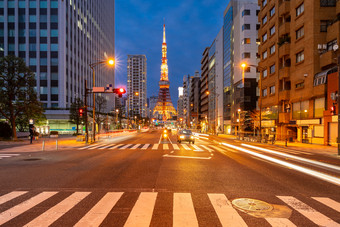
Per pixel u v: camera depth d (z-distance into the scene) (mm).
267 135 28141
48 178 8148
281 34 33031
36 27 55406
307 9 27094
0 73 27734
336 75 22250
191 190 6641
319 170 10117
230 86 62281
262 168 10414
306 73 27328
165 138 34156
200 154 15320
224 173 9141
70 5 59781
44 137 37938
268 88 38000
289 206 5391
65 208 5152
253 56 53125
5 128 30328
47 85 55031
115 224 4309
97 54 80438
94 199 5789
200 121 106562
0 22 54938
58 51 55500
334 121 22188
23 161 12188
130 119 95250
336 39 24062
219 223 4383
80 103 49219
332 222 4488
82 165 10875
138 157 13672
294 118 30594
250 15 53250
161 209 5090
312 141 26375
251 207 5270
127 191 6508
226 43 66188
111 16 99812
